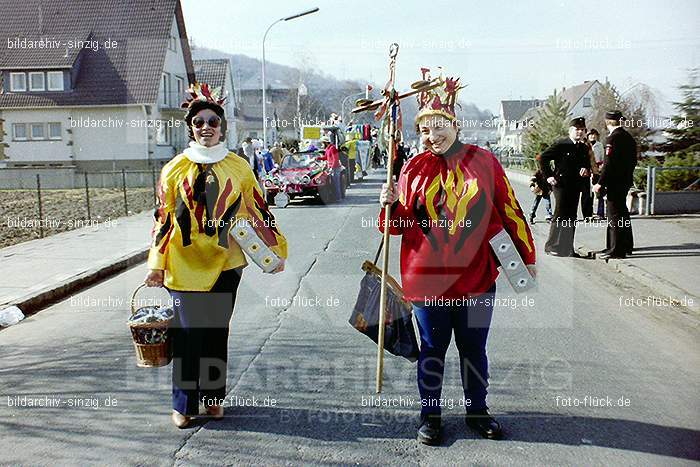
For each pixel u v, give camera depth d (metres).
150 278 4.51
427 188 4.20
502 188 4.23
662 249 10.32
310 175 15.34
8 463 4.04
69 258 10.73
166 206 4.47
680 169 14.70
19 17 35.19
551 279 8.88
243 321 6.94
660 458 4.00
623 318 7.00
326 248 10.82
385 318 4.66
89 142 32.72
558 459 4.00
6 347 6.46
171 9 32.34
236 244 4.59
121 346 6.40
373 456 4.07
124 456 4.12
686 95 17.27
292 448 4.18
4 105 33.09
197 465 3.99
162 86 30.08
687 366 5.57
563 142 10.39
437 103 4.21
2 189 26.80
